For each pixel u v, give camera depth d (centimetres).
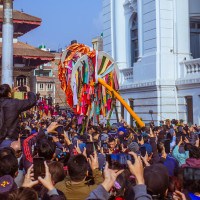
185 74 2536
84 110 855
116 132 1225
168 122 2128
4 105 688
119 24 3178
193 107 2409
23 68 4703
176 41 2616
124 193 461
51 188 380
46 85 8725
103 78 836
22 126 1352
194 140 1214
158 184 394
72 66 874
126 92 3000
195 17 2830
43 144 552
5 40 1973
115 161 455
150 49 2691
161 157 675
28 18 4609
